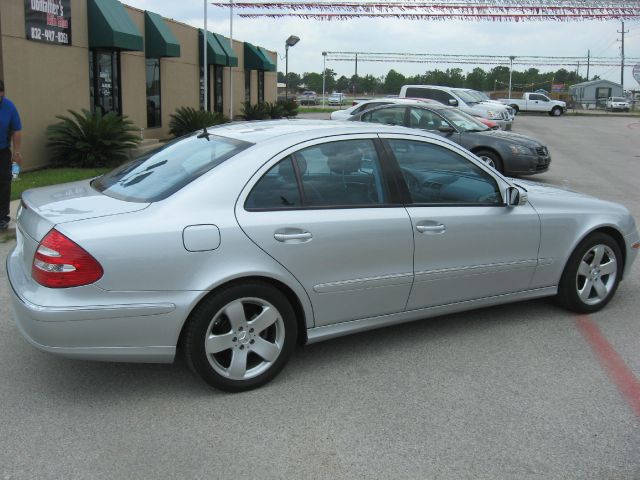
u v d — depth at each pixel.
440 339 4.71
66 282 3.32
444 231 4.38
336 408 3.66
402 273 4.25
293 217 3.83
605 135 28.36
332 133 4.16
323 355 4.39
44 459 3.10
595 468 3.11
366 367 4.21
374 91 125.69
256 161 3.82
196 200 3.62
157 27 18.67
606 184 12.87
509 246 4.71
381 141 4.30
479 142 12.44
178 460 3.11
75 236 3.34
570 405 3.74
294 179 3.92
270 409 3.63
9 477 2.95
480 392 3.88
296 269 3.84
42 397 3.72
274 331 3.91
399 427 3.46
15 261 3.88
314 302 3.97
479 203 4.61
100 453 3.16
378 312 4.26
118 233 3.39
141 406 3.64
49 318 3.30
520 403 3.75
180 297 3.52
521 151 12.23
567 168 15.66
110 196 3.88
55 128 13.59
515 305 5.50
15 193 9.84
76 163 13.92
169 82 20.81
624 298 5.73
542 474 3.06
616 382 4.05
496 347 4.58
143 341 3.50
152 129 19.58
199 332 3.61
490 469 3.09
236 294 3.67
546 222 4.88
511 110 29.80
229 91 27.62
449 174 4.52
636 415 3.63
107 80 16.50
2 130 7.24
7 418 3.47
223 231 3.60
